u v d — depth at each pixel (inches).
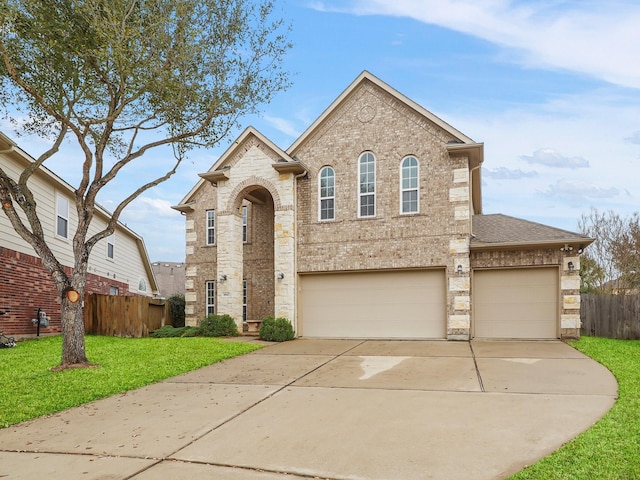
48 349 569.0
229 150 756.6
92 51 427.2
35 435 278.2
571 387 353.1
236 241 752.3
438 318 661.9
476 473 205.8
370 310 691.4
